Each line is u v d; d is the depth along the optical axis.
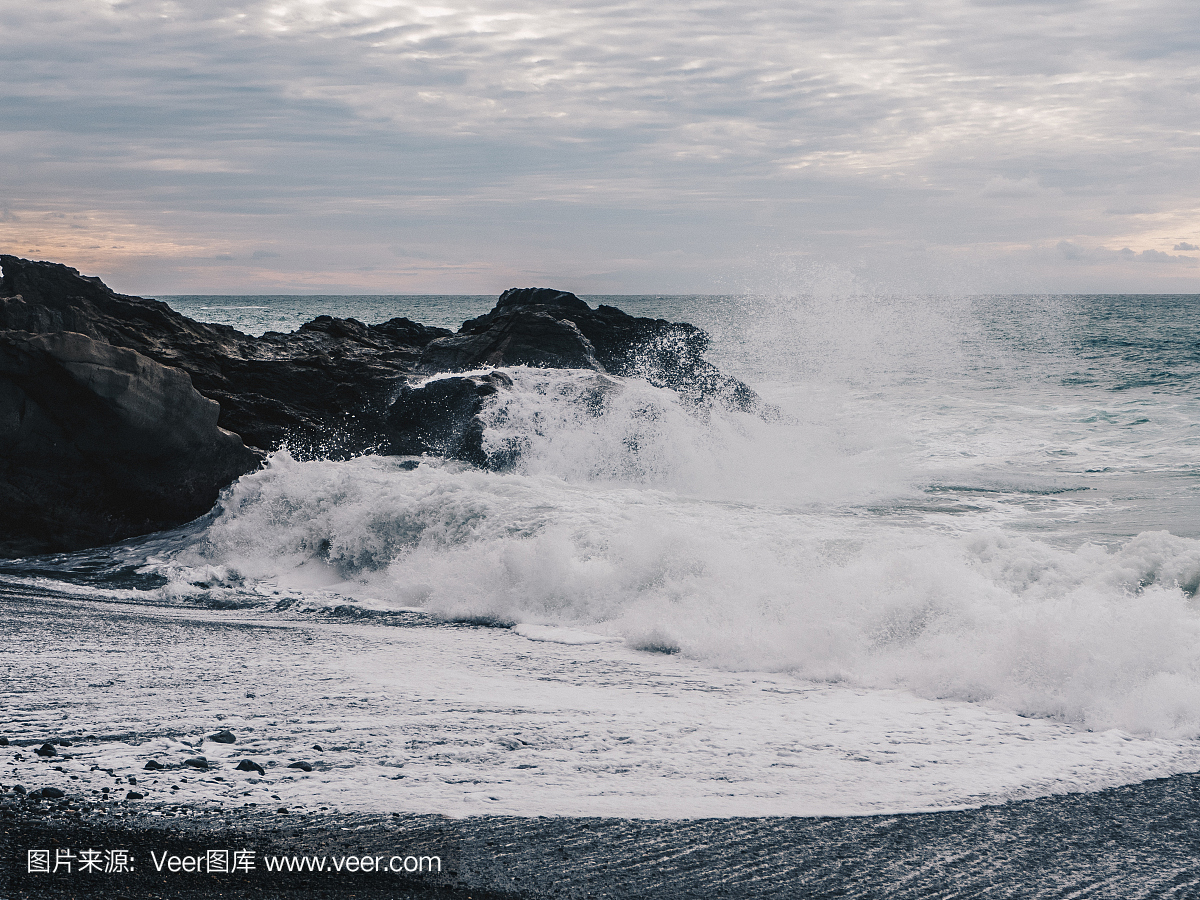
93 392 11.69
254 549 11.27
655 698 6.04
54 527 11.87
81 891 3.11
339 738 4.90
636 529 9.45
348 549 10.68
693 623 7.68
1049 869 3.72
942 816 4.20
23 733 4.78
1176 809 4.35
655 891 3.40
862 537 9.84
